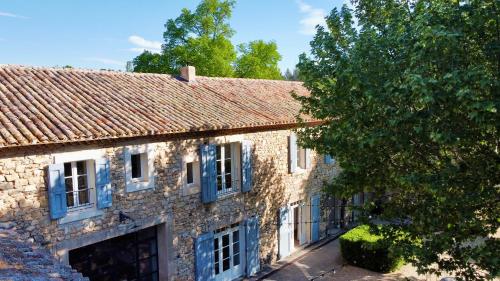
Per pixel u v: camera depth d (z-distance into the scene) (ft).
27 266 18.25
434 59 22.48
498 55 21.94
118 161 32.22
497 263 21.74
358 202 65.26
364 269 45.47
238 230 44.29
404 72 23.77
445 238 24.06
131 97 39.01
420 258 24.88
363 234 47.83
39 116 29.12
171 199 36.29
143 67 83.66
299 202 52.75
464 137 22.58
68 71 40.40
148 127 32.58
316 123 49.70
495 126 20.75
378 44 26.63
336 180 32.65
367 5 30.68
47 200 28.22
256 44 93.61
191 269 38.47
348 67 26.84
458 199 22.63
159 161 35.17
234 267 43.75
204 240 39.06
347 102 29.19
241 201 43.57
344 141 29.35
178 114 37.88
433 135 21.08
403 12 27.30
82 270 31.76
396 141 24.35
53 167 28.04
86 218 30.35
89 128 29.43
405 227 28.22
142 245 35.94
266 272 45.39
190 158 37.83
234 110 43.96
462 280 24.62
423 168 26.94
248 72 89.61
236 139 42.24
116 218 32.22
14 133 25.75
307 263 47.88
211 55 79.15
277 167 48.52
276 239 48.93
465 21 21.99
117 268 34.14
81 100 34.76
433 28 20.86
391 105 24.77
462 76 20.29
